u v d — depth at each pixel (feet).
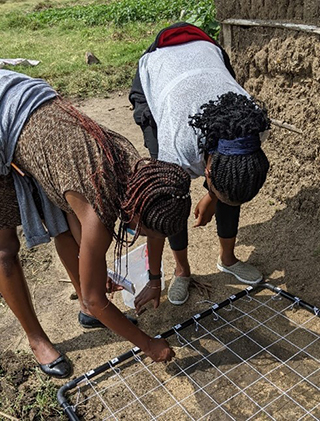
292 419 6.60
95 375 7.48
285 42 9.80
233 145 5.79
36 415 7.05
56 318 8.78
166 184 4.95
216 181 5.99
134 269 8.89
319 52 9.09
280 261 9.44
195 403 6.98
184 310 8.63
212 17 20.61
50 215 7.06
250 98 6.44
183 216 5.08
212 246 10.14
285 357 7.51
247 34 10.79
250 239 10.14
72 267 7.81
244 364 7.47
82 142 5.45
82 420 6.93
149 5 35.50
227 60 7.92
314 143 9.75
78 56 24.85
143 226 5.23
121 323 6.13
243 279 9.01
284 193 10.83
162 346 6.56
